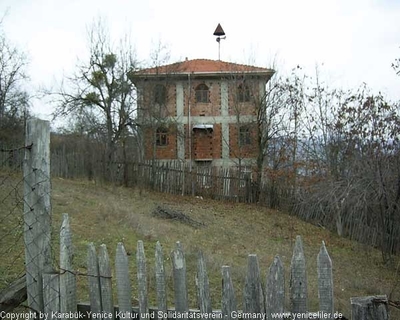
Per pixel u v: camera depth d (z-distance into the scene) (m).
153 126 27.06
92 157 21.62
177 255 3.00
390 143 12.08
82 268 6.43
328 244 13.07
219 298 5.80
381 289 7.89
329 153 17.02
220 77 29.77
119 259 3.05
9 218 7.91
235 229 13.82
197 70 30.06
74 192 15.66
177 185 21.91
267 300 2.79
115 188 19.83
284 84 24.39
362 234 13.77
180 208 16.80
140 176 21.94
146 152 27.80
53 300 2.92
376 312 2.64
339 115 16.56
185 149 29.56
